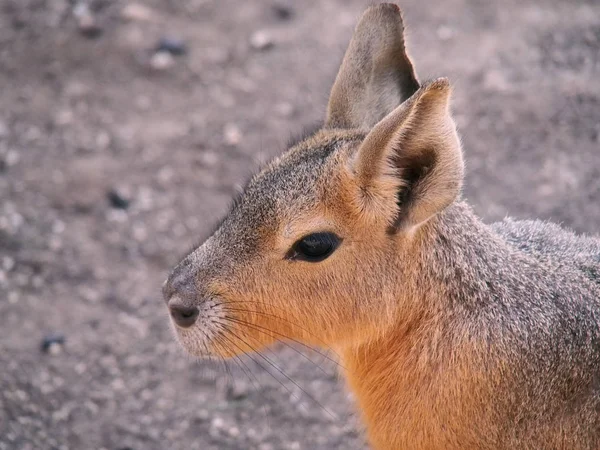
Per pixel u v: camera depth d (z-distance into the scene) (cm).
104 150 1602
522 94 1578
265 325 915
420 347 920
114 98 1694
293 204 870
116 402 1227
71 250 1442
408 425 939
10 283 1388
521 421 904
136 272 1417
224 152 1587
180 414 1213
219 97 1688
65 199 1520
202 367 1279
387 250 888
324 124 991
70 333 1319
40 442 1145
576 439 909
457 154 808
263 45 1772
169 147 1603
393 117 806
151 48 1775
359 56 966
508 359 891
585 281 923
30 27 1817
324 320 910
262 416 1212
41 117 1658
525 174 1457
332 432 1184
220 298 901
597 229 1338
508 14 1753
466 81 1616
